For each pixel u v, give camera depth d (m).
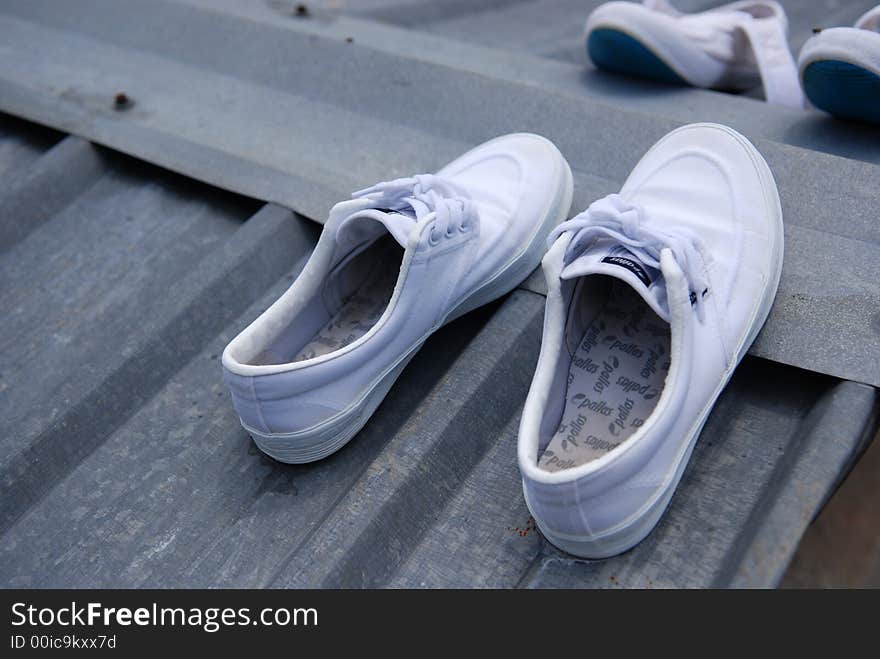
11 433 1.04
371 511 0.87
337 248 0.98
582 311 0.94
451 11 2.13
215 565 0.89
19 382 1.12
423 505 0.90
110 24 1.80
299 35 1.64
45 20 1.87
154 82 1.62
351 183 1.29
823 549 1.71
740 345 0.90
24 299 1.25
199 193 1.38
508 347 1.00
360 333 1.02
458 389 0.97
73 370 1.10
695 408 0.82
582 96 1.48
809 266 1.02
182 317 1.14
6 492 0.99
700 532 0.83
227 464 0.98
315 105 1.49
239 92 1.56
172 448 1.01
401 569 0.86
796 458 0.83
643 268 0.84
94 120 1.50
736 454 0.89
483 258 1.03
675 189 1.06
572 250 0.90
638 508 0.78
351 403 0.92
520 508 0.88
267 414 0.88
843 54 1.17
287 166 1.34
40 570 0.91
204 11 1.75
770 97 1.47
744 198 1.01
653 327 0.96
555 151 1.16
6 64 1.72
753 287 0.93
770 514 0.78
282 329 0.96
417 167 1.31
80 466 1.01
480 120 1.39
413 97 1.45
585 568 0.82
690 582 0.79
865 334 0.92
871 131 1.31
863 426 0.85
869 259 1.01
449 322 1.07
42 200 1.39
